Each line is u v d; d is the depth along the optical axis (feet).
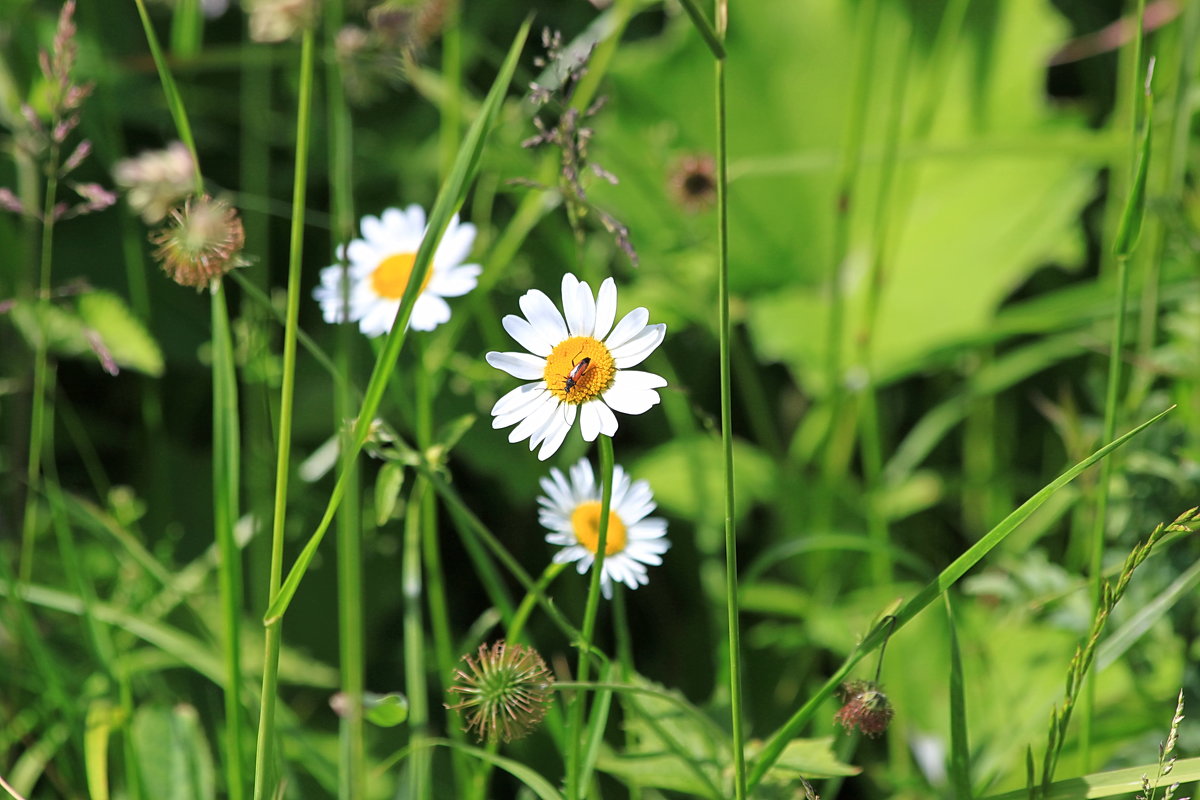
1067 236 6.11
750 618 5.50
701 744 4.17
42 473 5.39
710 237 5.65
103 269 5.92
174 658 4.60
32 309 4.75
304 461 5.45
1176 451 4.44
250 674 4.56
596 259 5.74
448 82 4.71
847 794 4.81
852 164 4.90
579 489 4.06
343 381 4.04
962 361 5.94
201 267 3.90
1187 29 4.48
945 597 3.93
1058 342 5.13
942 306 6.06
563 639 5.29
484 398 4.67
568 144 3.98
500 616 4.33
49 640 4.79
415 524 4.33
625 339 3.82
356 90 4.25
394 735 4.75
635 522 4.05
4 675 4.57
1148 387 4.65
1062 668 4.66
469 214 5.95
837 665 5.29
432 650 5.25
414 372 5.52
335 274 4.24
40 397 4.42
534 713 3.92
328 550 5.32
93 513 4.48
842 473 5.40
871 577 5.45
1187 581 4.11
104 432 5.91
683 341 6.17
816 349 5.92
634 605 5.58
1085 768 4.15
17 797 4.07
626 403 3.80
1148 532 4.47
